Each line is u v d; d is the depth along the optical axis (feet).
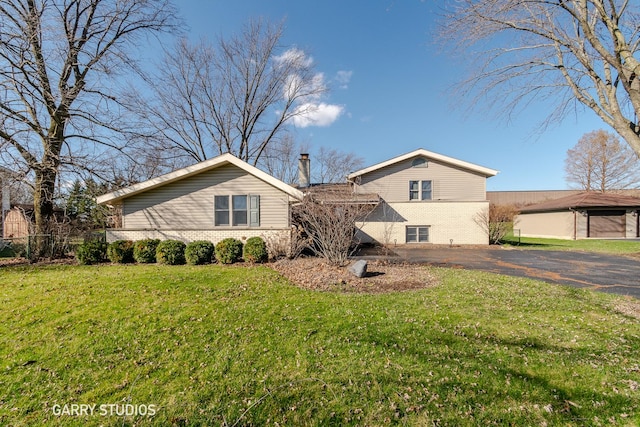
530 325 13.88
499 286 21.16
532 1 20.11
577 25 21.31
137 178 52.11
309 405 8.50
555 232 71.20
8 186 38.75
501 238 57.77
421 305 16.74
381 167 54.70
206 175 38.50
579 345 11.89
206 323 14.15
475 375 9.80
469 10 21.74
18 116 34.60
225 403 8.59
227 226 38.11
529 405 8.41
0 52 31.50
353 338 12.50
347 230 29.81
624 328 13.52
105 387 9.41
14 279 23.08
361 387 9.24
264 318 14.74
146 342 12.30
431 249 48.39
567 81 22.47
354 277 23.62
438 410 8.25
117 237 36.94
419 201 54.13
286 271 26.61
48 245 35.14
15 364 10.67
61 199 41.70
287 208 38.04
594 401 8.54
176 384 9.52
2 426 7.82
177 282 21.77
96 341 12.39
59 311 15.70
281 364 10.57
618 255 39.70
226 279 23.04
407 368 10.23
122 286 20.56
